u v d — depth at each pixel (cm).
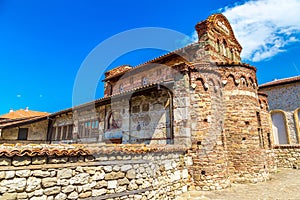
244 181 972
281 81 2005
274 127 2036
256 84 1188
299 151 1430
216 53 1299
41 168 436
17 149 409
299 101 1906
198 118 918
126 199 565
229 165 1001
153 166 668
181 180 812
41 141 1797
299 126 1880
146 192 620
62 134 1656
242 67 1116
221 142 944
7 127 1527
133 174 596
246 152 1005
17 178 403
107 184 534
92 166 514
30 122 1638
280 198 723
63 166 467
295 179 1053
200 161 874
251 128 1045
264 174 1023
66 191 462
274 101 2052
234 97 1062
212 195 771
